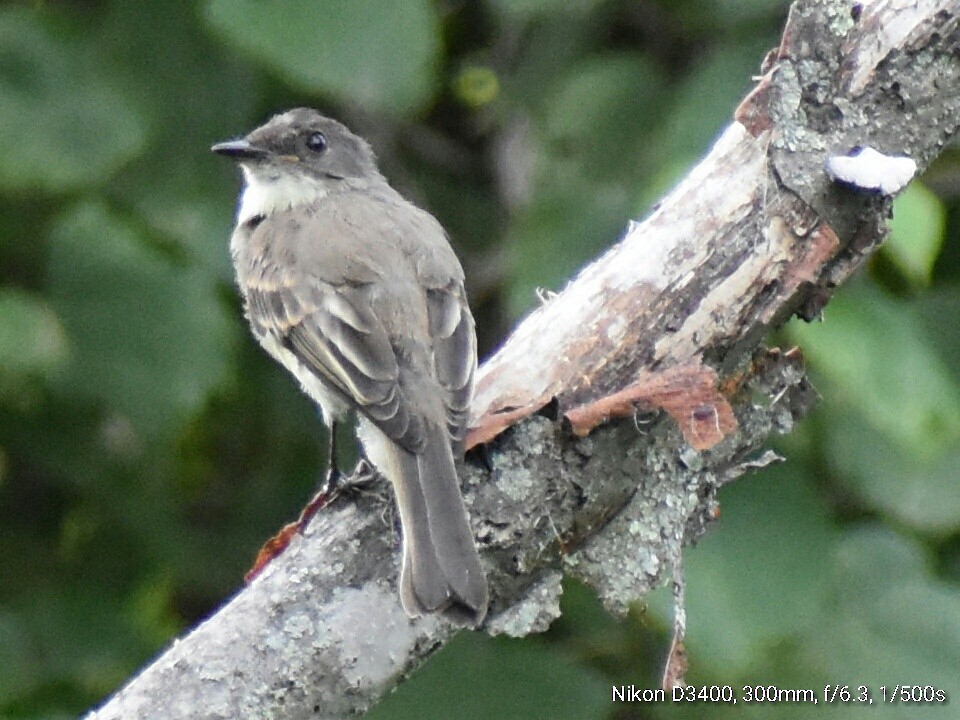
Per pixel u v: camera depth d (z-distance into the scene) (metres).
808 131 7.91
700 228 7.88
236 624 7.35
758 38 10.16
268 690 7.31
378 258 8.93
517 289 10.23
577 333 7.80
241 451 12.23
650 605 9.18
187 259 10.50
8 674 10.51
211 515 11.89
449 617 7.04
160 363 10.25
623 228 10.23
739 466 7.99
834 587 9.80
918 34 7.91
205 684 7.26
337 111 12.57
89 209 10.43
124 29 10.86
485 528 7.56
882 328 9.14
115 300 10.28
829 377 9.37
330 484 8.58
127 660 10.73
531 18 11.02
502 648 9.95
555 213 10.37
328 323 8.62
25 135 10.33
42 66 10.49
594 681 9.90
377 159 11.73
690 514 7.85
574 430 7.55
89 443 11.12
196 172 10.90
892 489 9.78
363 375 8.21
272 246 9.46
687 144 9.80
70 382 10.22
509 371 7.83
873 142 7.96
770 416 7.97
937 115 8.03
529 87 11.61
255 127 11.23
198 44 10.91
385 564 7.41
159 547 11.46
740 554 9.38
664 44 11.02
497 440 7.65
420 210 10.11
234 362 10.83
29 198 10.68
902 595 9.78
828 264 7.93
